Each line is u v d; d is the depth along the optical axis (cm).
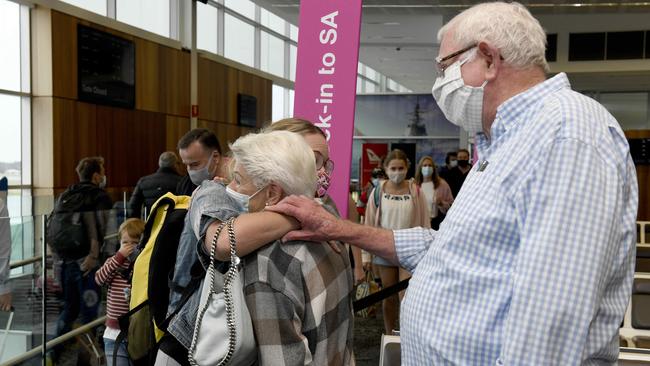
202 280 146
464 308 116
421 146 1492
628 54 1495
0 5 737
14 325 300
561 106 112
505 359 105
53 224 322
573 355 101
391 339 211
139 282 187
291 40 1680
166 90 1051
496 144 124
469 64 129
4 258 293
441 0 1257
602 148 107
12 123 764
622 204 108
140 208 530
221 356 129
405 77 2383
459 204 124
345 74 284
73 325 338
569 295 102
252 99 1415
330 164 191
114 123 913
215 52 1283
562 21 1520
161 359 146
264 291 132
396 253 156
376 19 1449
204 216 142
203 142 305
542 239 104
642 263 436
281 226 137
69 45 812
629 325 291
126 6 959
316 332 138
